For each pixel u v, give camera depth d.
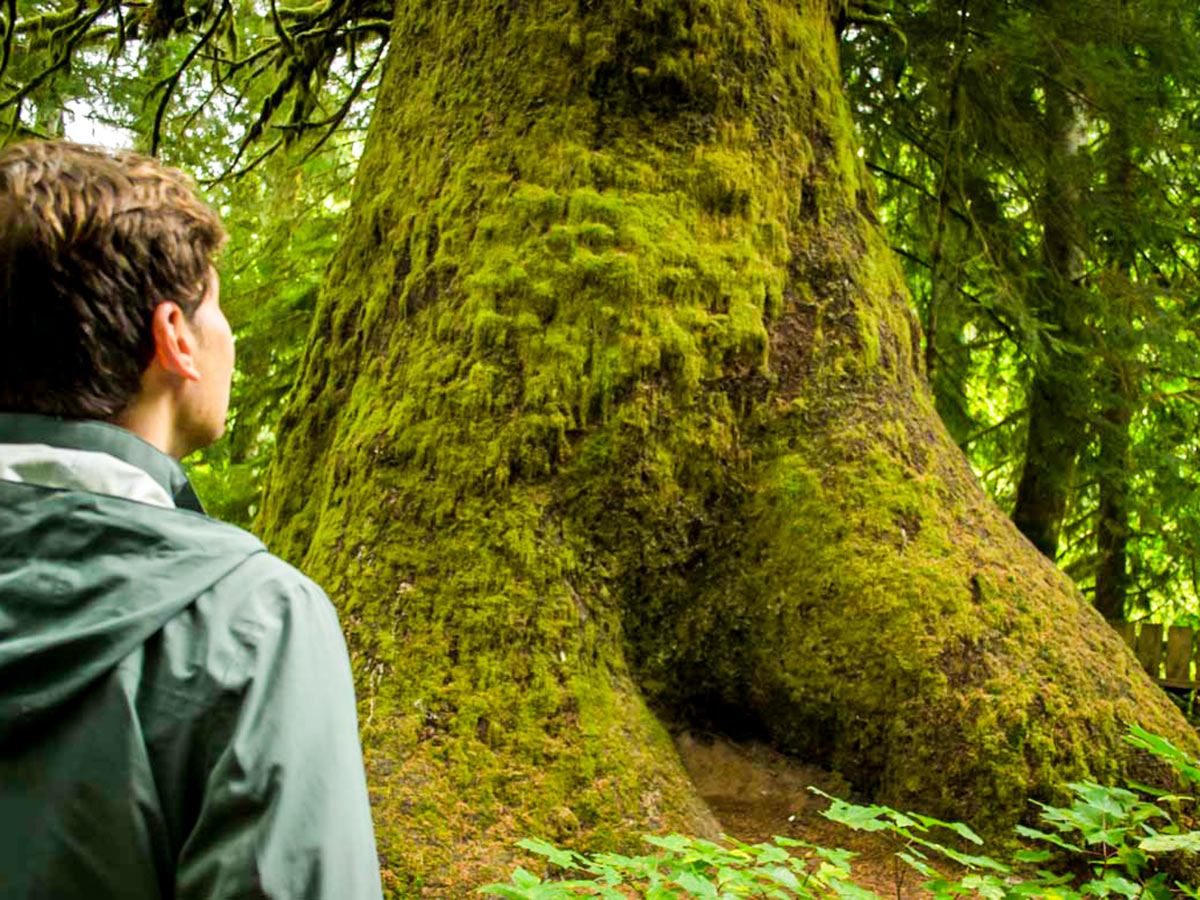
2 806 0.70
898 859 2.80
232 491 7.07
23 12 7.28
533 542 2.94
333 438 3.44
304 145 7.59
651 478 3.07
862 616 3.02
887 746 2.96
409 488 3.02
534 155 3.30
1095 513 8.94
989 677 2.93
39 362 0.80
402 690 2.74
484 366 3.08
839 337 3.36
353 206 3.69
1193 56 5.86
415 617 2.84
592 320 3.10
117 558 0.74
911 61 5.98
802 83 3.59
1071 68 5.56
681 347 3.12
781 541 3.16
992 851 2.78
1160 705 3.07
